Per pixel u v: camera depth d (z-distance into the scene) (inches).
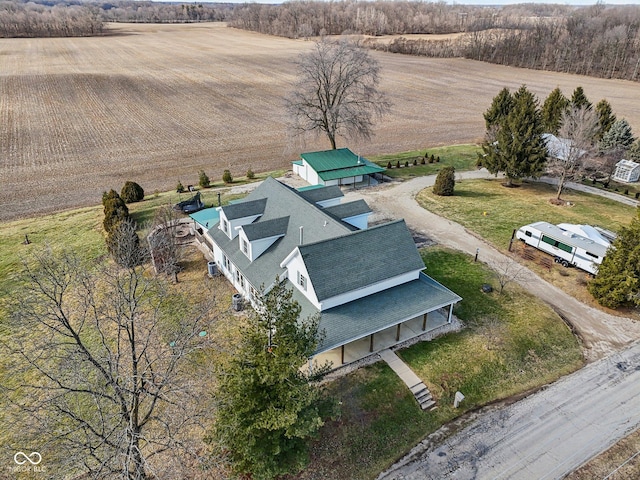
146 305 1090.1
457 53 5994.1
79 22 7701.8
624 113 3250.5
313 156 1931.6
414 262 1015.6
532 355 958.4
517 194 1809.8
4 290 1165.1
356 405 813.9
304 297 948.6
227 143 2701.8
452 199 1753.2
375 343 956.0
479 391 873.5
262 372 594.6
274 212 1179.9
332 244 945.5
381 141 2760.8
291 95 2146.9
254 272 1045.2
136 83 4175.7
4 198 1911.9
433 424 806.5
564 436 781.3
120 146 2625.5
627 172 1999.3
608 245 1234.6
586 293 1171.3
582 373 924.6
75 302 1088.2
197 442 737.0
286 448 640.4
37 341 956.6
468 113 3474.4
